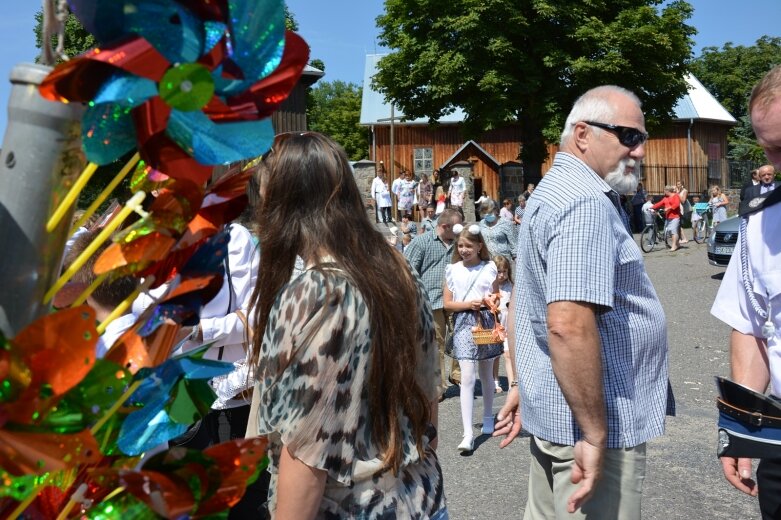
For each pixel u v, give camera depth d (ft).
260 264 5.59
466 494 15.16
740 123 148.05
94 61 2.25
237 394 8.36
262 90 2.68
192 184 2.64
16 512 2.61
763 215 7.73
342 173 5.55
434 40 86.17
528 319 8.13
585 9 84.99
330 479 5.05
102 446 2.76
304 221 5.37
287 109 18.45
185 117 2.53
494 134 121.19
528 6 82.94
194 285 2.83
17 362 2.21
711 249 44.16
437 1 84.58
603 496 7.47
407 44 87.45
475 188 106.32
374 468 5.04
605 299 7.03
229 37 2.52
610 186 7.77
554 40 85.66
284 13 2.60
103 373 2.46
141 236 2.64
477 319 17.48
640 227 76.13
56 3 2.51
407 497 5.27
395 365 5.14
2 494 2.46
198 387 2.97
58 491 2.76
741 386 7.38
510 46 80.94
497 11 81.20
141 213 2.66
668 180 117.91
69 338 2.24
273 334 4.97
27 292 2.48
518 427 9.21
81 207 2.83
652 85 87.45
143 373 2.76
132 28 2.32
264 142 2.65
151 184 2.83
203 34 2.45
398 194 93.09
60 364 2.26
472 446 17.38
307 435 4.75
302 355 4.80
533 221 7.73
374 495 5.09
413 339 5.34
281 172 5.48
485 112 83.66
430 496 5.46
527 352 8.11
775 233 7.59
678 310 35.24
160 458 2.73
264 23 2.59
